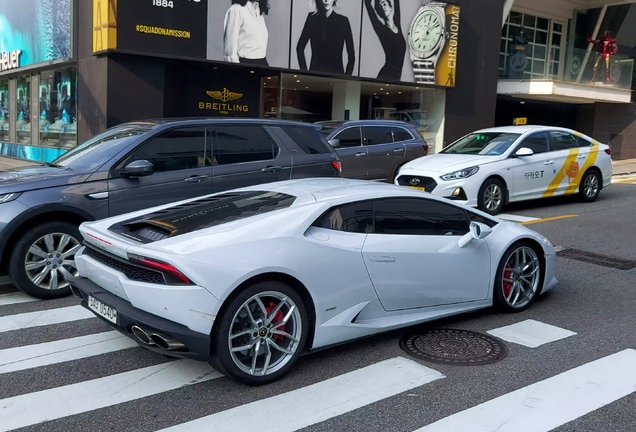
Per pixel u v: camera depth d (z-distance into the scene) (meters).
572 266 8.24
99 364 4.88
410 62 19.97
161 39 15.02
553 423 3.95
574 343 5.41
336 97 19.30
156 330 4.21
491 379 4.61
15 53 19.94
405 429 3.87
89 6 15.30
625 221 11.58
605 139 27.80
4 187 6.31
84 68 15.95
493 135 12.91
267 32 16.73
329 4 17.86
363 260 4.90
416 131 14.87
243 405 4.18
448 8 20.69
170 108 16.50
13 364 4.87
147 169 6.73
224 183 7.56
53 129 18.50
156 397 4.30
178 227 4.72
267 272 4.38
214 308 4.17
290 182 5.84
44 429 3.86
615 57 25.25
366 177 13.74
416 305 5.34
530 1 26.16
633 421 3.99
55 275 6.55
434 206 5.61
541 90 23.12
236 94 17.67
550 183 12.77
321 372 4.73
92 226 5.15
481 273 5.78
